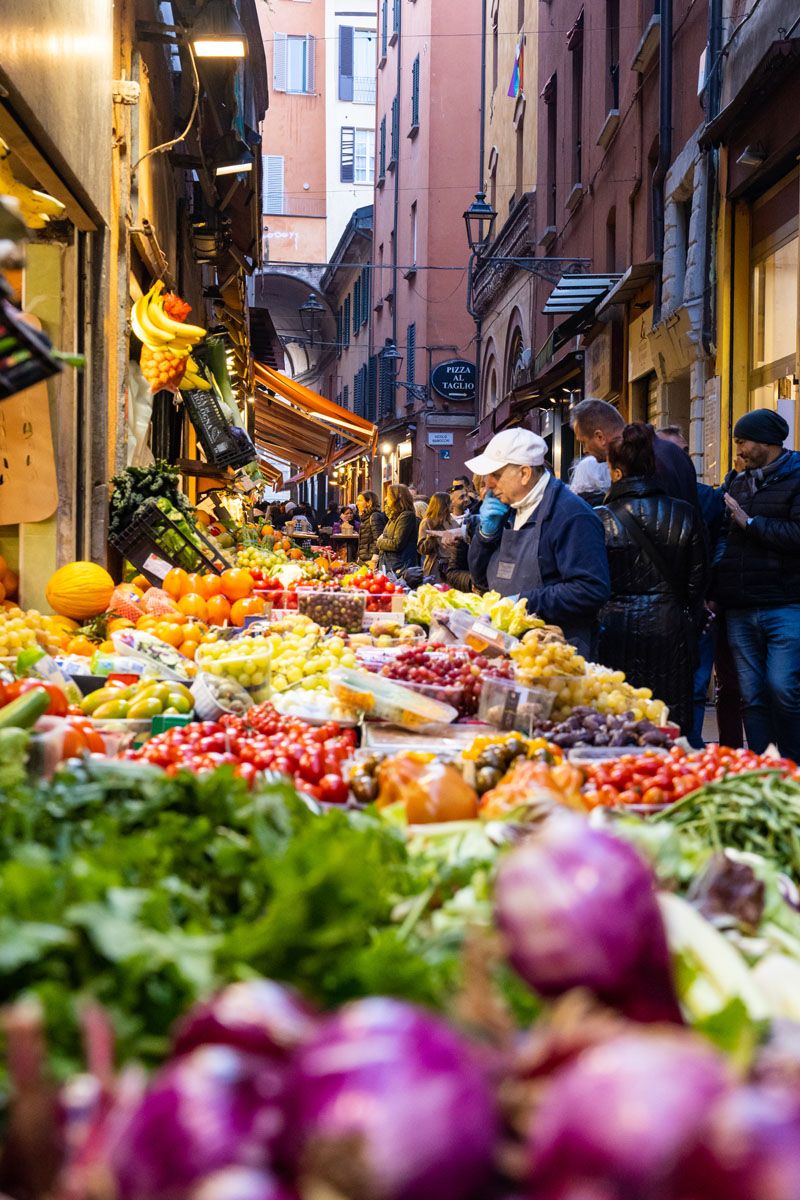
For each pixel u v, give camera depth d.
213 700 4.91
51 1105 0.89
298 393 25.48
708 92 12.63
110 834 2.02
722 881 2.12
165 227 12.90
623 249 17.67
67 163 6.68
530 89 26.78
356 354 55.47
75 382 7.69
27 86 5.71
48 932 1.40
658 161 15.48
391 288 45.44
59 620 6.98
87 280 7.96
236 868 1.89
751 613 7.43
